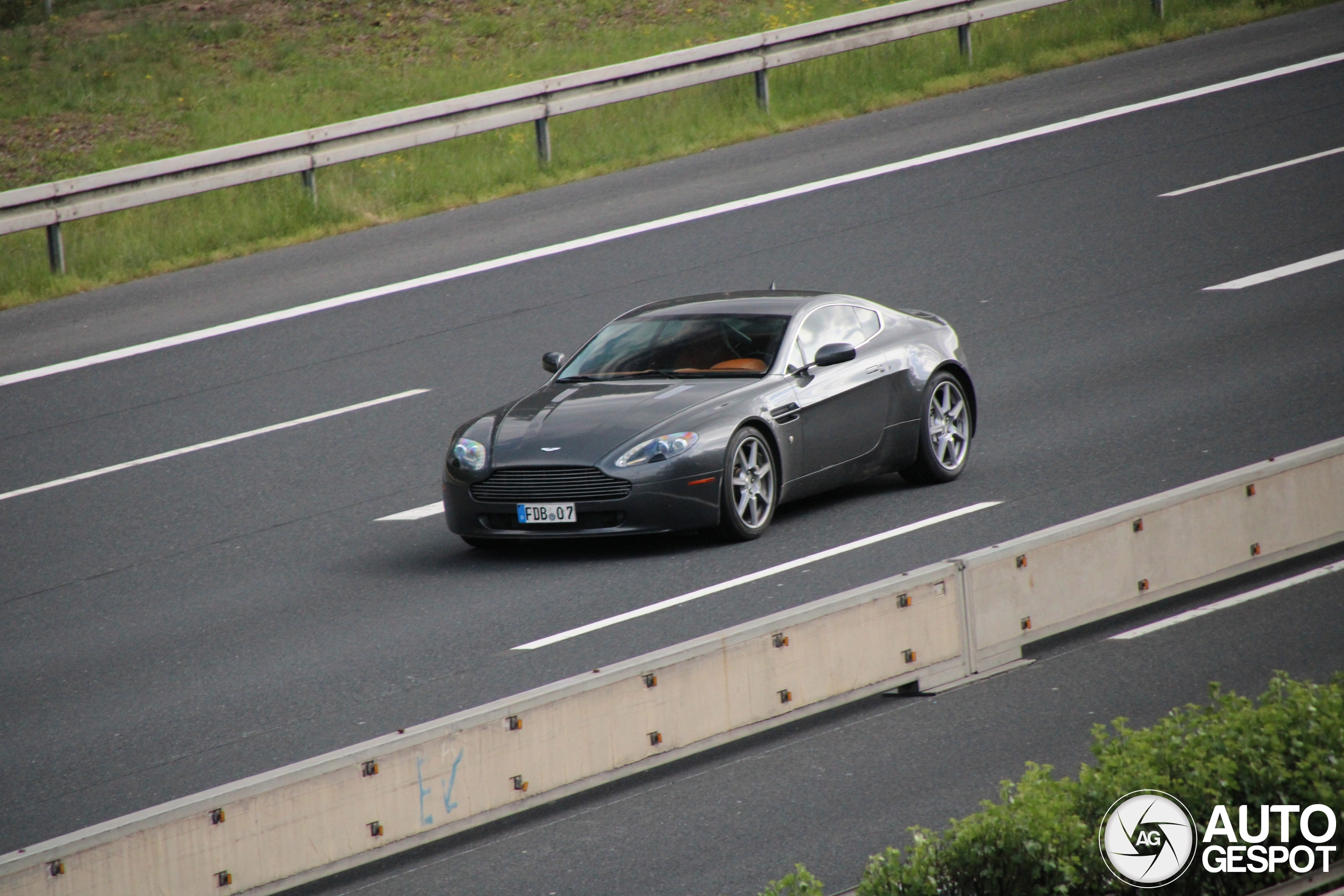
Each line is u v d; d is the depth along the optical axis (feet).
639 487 126.41
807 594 114.42
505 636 111.34
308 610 122.72
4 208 234.58
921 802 80.12
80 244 251.19
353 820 72.95
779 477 133.39
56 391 196.13
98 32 385.70
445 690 101.71
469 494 130.62
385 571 131.85
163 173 247.09
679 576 121.80
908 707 93.97
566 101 281.95
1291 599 106.63
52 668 114.93
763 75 299.58
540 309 211.00
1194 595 110.11
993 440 154.71
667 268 222.89
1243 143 254.47
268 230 258.98
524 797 78.54
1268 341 175.42
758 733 92.17
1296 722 63.36
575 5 391.86
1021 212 233.96
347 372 194.29
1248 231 216.33
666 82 290.35
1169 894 59.41
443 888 74.69
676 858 75.97
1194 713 66.13
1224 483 108.88
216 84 347.36
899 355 144.36
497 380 186.29
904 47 325.83
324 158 262.88
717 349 139.64
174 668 112.16
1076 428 154.51
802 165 269.03
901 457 143.33
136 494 159.74
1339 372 162.40
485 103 273.75
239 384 193.26
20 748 99.04
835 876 72.64
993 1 320.70
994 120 283.38
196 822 68.28
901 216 237.25
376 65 357.61
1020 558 99.60
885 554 123.03
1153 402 159.43
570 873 75.20
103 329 219.41
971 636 97.55
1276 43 313.73
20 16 398.01
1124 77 302.04
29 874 63.52
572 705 80.43
